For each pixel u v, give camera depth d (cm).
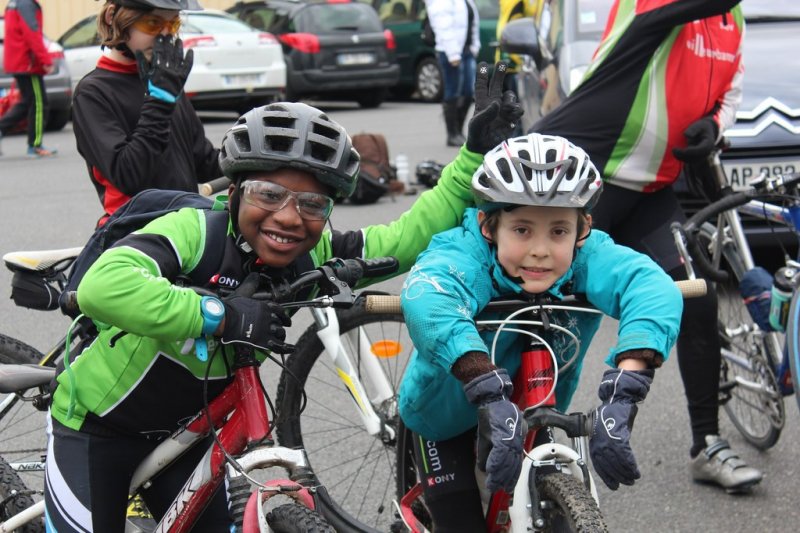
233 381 287
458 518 309
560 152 269
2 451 429
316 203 269
